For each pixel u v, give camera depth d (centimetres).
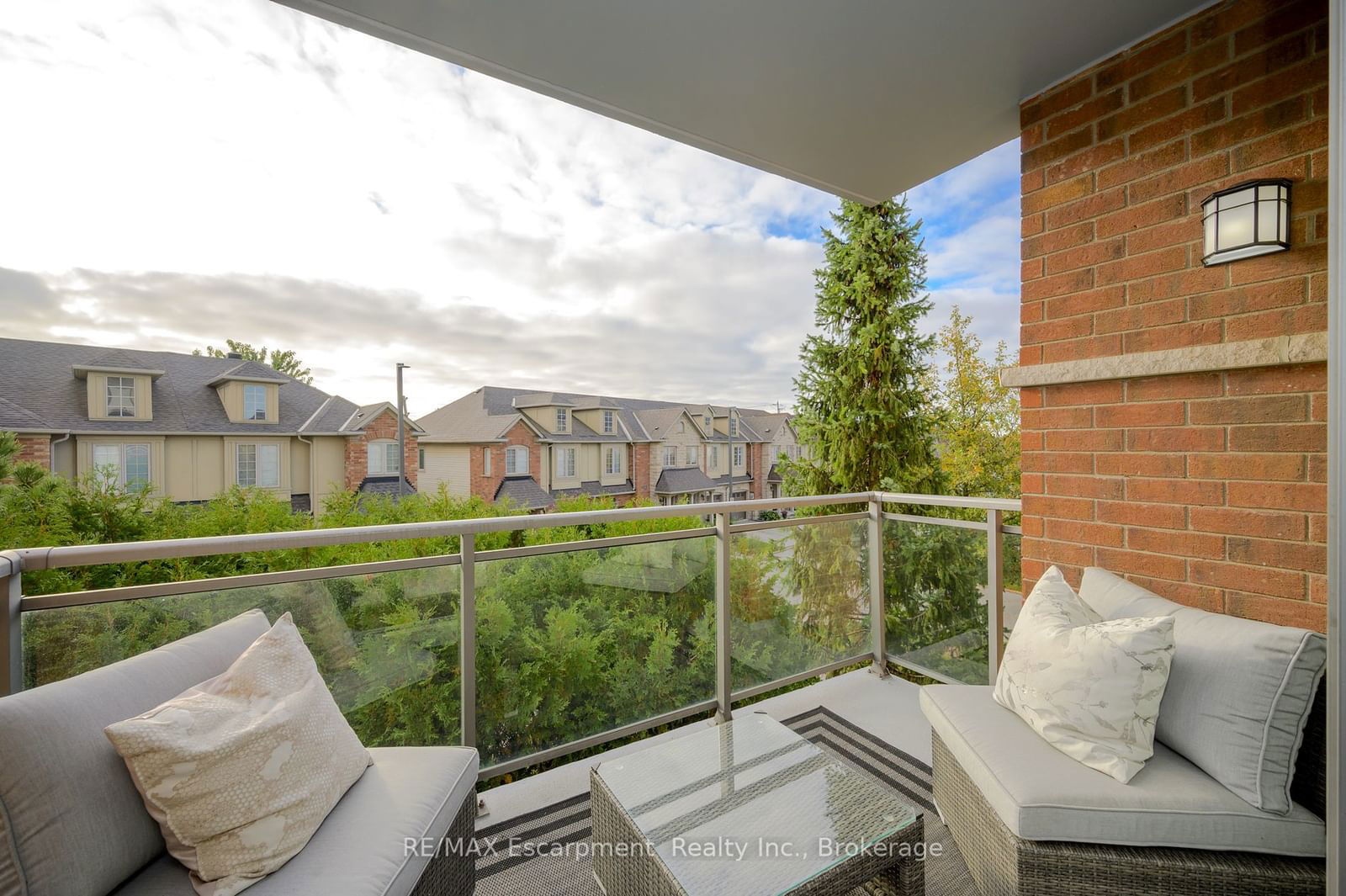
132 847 108
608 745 271
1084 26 196
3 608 149
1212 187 186
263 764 121
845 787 160
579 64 212
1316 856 128
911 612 329
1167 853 133
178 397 1202
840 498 331
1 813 95
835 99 237
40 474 394
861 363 677
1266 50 175
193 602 173
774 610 308
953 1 181
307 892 109
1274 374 174
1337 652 107
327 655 192
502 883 178
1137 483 206
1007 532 280
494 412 1850
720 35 197
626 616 258
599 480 1964
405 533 201
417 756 157
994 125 259
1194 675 146
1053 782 143
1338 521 106
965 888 174
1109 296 213
